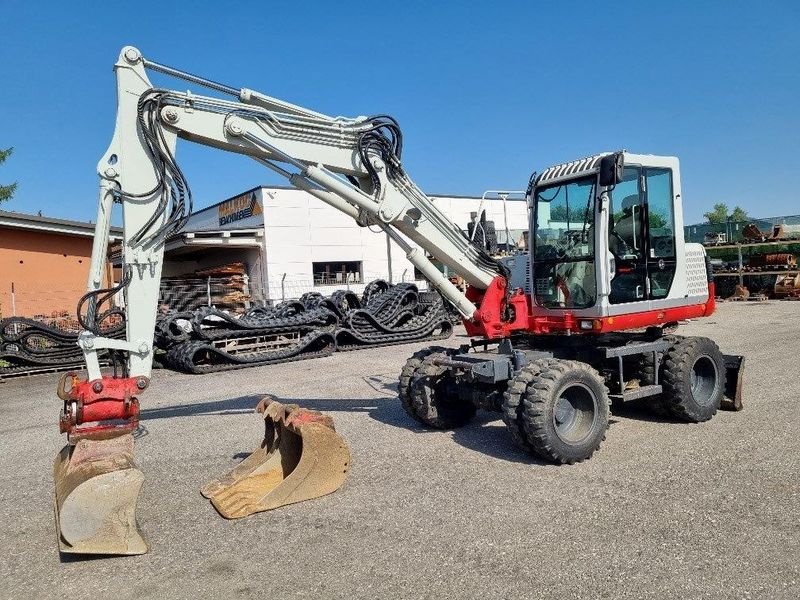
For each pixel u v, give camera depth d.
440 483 5.21
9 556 4.28
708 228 28.56
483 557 3.90
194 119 5.18
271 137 5.47
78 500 4.05
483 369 5.95
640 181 6.70
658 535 4.08
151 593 3.69
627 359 6.90
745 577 3.52
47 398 10.43
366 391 9.50
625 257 6.54
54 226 19.30
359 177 6.00
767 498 4.59
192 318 12.44
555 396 5.44
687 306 7.14
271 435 5.69
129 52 4.95
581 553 3.89
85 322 4.99
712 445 5.93
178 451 6.60
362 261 25.20
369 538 4.26
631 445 6.05
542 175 6.90
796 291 22.05
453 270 6.53
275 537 4.35
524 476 5.29
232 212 26.30
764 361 10.27
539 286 6.97
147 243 5.01
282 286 23.41
